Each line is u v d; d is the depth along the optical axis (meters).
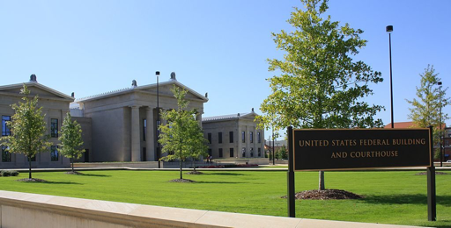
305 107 17.03
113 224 7.59
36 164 62.22
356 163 10.59
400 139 10.80
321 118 17.11
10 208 10.02
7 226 10.12
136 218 7.06
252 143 102.31
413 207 13.36
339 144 10.59
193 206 13.96
